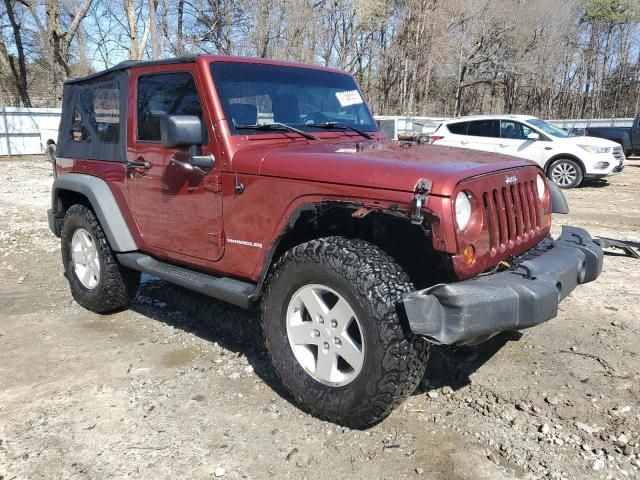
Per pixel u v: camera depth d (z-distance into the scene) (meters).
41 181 14.00
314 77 4.23
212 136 3.54
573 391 3.49
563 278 3.13
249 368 3.83
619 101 52.97
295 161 3.18
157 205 4.05
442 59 37.50
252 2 22.55
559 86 50.84
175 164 3.81
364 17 30.80
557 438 3.02
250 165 3.35
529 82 46.72
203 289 3.66
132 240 4.38
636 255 6.38
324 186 3.02
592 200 11.15
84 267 4.94
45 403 3.42
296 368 3.22
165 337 4.40
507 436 3.05
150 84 3.99
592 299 5.08
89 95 4.70
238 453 2.92
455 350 4.03
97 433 3.11
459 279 2.84
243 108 3.64
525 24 38.91
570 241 3.64
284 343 3.26
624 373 3.72
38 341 4.36
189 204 3.78
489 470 2.78
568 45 47.09
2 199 11.09
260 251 3.40
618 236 7.77
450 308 2.63
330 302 3.16
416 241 3.08
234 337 4.38
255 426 3.15
